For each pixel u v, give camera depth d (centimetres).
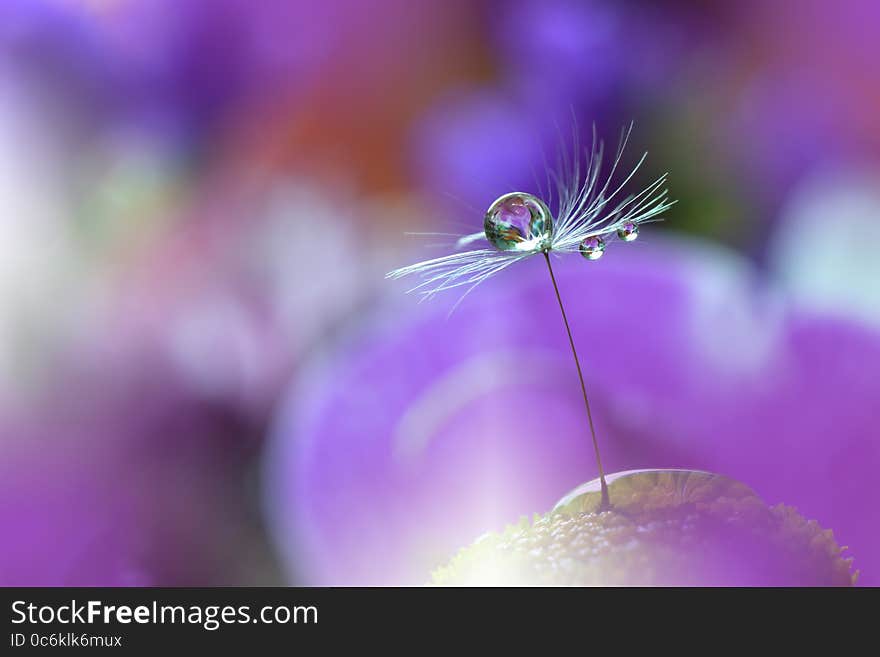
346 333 16
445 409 15
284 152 17
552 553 12
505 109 17
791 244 16
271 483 15
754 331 15
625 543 12
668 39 17
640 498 12
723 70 17
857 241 16
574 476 15
